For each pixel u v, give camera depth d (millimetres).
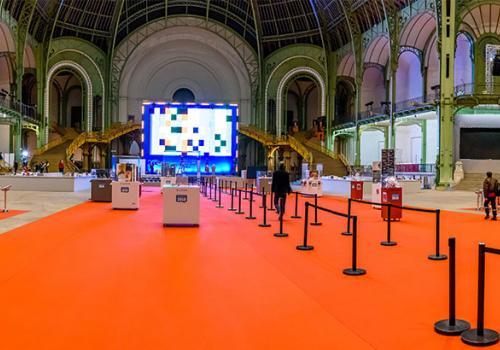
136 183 18375
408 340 4719
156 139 40281
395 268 8094
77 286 6668
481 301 4746
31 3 42531
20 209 17703
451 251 5082
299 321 5246
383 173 16969
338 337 4762
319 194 28562
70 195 25531
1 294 6234
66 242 10477
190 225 13531
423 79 43062
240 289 6605
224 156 41062
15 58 45562
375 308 5777
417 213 18094
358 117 48000
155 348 4406
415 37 42375
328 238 11500
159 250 9609
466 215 17250
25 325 5027
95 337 4680
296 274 7582
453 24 35344
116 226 13344
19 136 43406
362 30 47469
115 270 7711
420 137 45812
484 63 38469
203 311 5566
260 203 22703
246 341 4609
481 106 37219
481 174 36906
